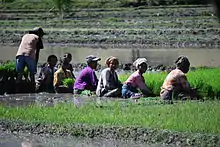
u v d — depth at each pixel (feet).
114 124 81.76
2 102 110.52
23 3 625.82
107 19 482.28
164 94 106.01
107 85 116.78
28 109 97.25
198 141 72.59
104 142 77.41
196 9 518.37
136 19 475.31
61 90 127.24
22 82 129.90
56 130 83.51
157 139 75.87
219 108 91.61
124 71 184.55
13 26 466.70
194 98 106.42
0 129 87.40
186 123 79.05
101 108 96.37
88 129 81.46
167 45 304.71
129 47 301.84
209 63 209.67
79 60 231.30
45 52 275.39
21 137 82.33
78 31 388.16
